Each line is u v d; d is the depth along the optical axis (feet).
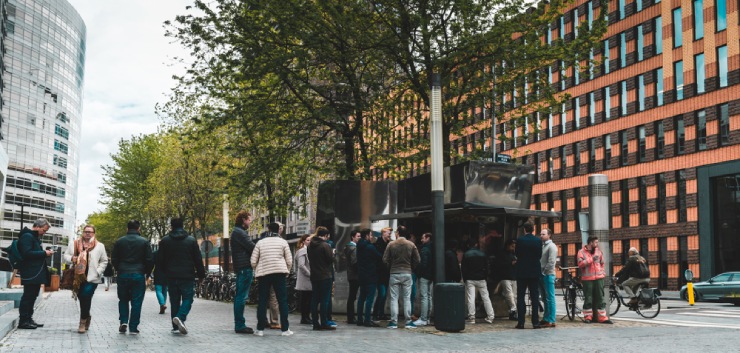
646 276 58.03
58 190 423.23
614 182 162.30
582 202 172.24
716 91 135.95
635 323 51.08
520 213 47.75
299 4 71.61
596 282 50.85
